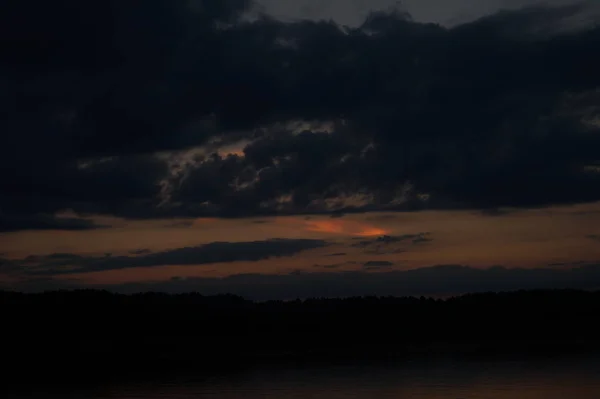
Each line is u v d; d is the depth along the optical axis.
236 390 39.00
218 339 63.28
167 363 52.34
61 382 43.03
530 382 40.19
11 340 57.69
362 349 60.44
